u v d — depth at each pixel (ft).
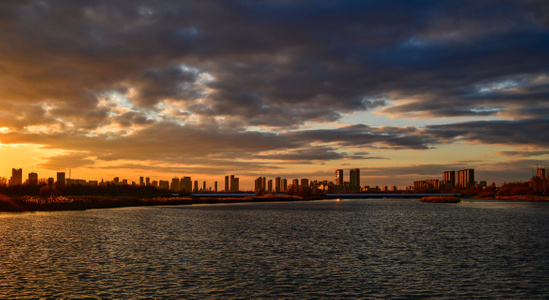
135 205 540.11
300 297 91.76
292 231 222.69
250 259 135.33
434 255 145.38
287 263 128.88
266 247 162.40
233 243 173.27
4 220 279.08
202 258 136.56
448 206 604.49
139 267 121.19
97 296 90.99
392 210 476.13
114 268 119.44
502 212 422.82
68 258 134.92
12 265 122.93
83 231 213.25
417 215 375.04
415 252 151.94
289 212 422.00
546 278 110.42
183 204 624.59
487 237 199.11
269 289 98.02
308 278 109.09
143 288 97.76
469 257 141.59
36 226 237.66
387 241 183.01
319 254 146.30
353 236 201.05
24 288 97.04
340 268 121.70
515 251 155.12
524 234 211.61
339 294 94.43
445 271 118.52
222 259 134.92
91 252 147.13
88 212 371.56
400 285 102.73
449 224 273.75
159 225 250.78
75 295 91.61
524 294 95.35
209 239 185.57
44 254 142.31
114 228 229.86
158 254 143.95
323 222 287.89
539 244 174.09
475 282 106.11
